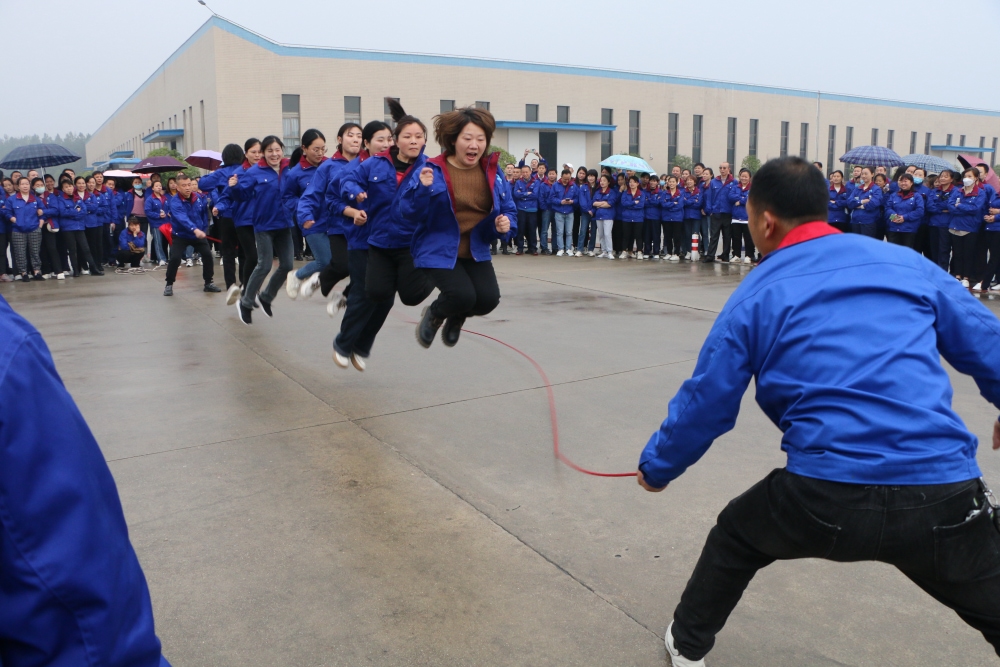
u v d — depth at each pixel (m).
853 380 1.67
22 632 0.97
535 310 8.00
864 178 10.73
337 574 2.79
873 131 50.56
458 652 2.35
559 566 2.84
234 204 7.11
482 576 2.77
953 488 1.62
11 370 0.96
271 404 4.77
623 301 8.58
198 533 3.11
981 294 9.38
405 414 4.55
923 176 10.84
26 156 15.79
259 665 2.29
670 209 13.20
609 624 2.49
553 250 14.81
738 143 45.44
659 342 6.41
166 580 2.75
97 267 12.10
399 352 6.10
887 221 10.48
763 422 4.39
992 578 1.67
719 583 2.04
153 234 13.52
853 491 1.63
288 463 3.82
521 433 4.22
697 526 3.14
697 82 43.34
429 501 3.38
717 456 3.87
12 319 1.02
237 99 32.16
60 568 0.96
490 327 7.07
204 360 5.91
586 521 3.19
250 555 2.93
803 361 1.72
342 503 3.37
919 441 1.63
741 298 1.84
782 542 1.81
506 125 37.47
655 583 2.72
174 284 10.66
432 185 3.95
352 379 5.32
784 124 46.94
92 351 6.30
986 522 1.65
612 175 14.04
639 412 4.57
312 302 8.54
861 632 2.44
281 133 33.25
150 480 3.63
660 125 42.59
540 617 2.53
